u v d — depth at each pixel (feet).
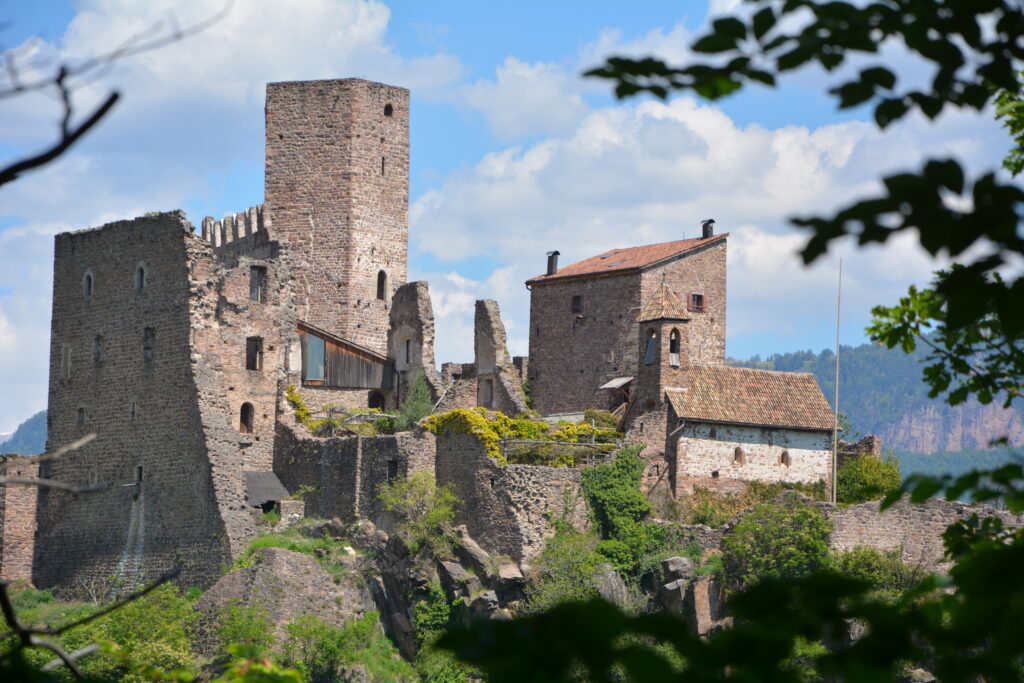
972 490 42.24
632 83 38.96
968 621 32.89
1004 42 38.63
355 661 255.09
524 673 31.42
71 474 317.63
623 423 307.99
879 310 64.28
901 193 33.12
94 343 317.42
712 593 261.24
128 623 249.75
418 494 282.36
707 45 38.81
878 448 315.37
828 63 39.06
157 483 300.20
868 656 33.06
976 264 33.65
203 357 298.15
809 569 259.80
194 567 288.71
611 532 280.10
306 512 300.20
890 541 273.33
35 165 37.42
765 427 301.63
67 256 325.42
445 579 268.82
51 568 315.99
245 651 74.02
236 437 294.46
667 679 30.83
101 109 37.83
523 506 276.21
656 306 306.14
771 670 32.01
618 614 32.01
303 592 263.08
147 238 309.22
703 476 295.28
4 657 40.70
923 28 38.65
